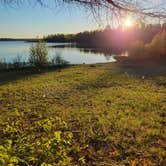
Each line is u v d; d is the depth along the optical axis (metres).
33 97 16.34
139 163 7.04
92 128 9.92
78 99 15.48
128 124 10.31
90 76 25.58
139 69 31.55
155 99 14.98
